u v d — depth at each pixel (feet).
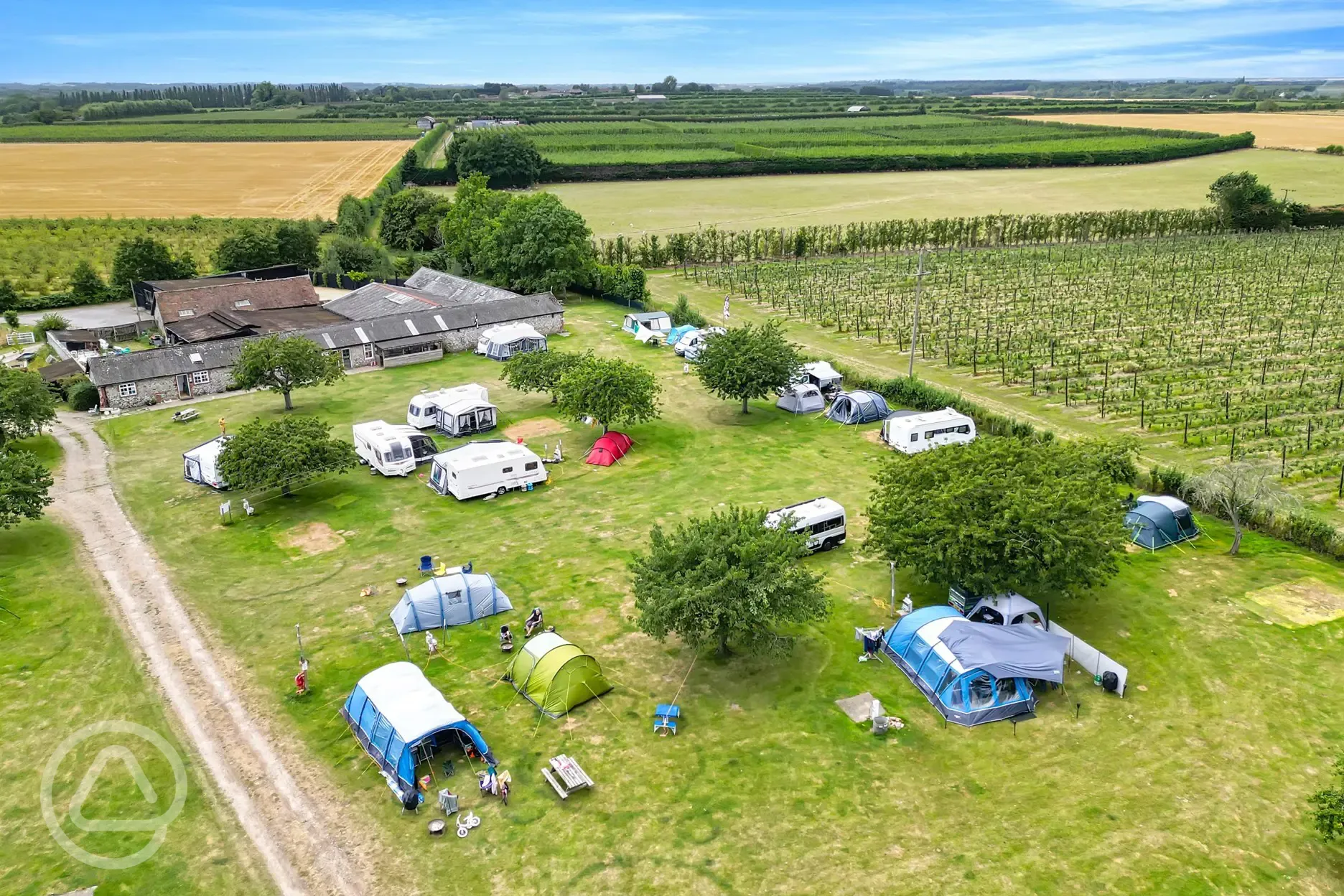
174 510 158.71
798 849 82.74
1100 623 118.83
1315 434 181.16
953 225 414.62
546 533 148.36
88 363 213.87
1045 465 121.80
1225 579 129.18
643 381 182.91
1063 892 77.71
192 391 221.66
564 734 98.84
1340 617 118.93
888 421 182.80
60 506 160.25
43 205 519.60
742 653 113.50
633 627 119.34
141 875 80.69
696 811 87.45
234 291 291.17
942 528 111.14
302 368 206.59
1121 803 88.17
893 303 302.25
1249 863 80.84
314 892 79.15
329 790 91.30
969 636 105.29
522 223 326.85
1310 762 93.40
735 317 291.79
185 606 126.72
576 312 310.86
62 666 112.68
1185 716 100.94
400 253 437.58
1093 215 429.79
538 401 217.56
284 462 152.66
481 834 84.99
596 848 83.10
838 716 101.40
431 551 142.72
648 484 168.35
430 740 95.30
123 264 333.01
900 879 79.20
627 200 535.19
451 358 256.73
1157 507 140.77
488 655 114.01
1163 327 265.13
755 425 199.00
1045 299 303.27
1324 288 309.01
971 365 233.96
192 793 90.74
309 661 113.29
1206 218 443.32
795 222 468.75
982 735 98.22
